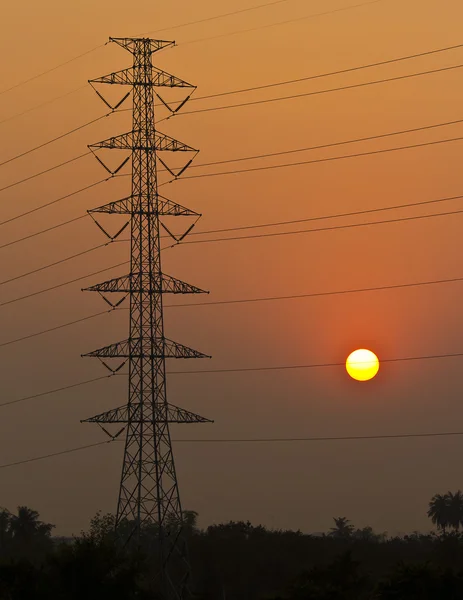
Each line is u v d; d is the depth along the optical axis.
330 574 170.38
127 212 194.12
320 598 162.12
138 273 191.62
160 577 188.00
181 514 188.00
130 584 163.00
